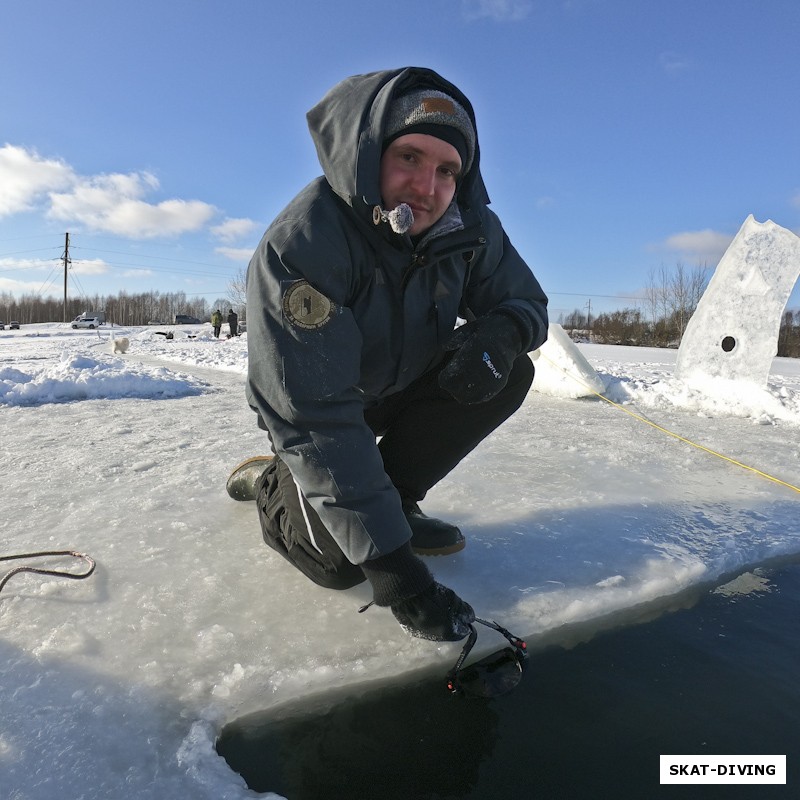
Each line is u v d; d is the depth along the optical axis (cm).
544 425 405
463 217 151
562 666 133
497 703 120
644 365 1161
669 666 133
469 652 130
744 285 477
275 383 124
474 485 252
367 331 145
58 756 99
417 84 138
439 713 117
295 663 125
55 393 517
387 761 106
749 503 240
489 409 174
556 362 542
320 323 124
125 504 219
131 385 555
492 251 167
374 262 140
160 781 96
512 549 185
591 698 122
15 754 98
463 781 101
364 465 124
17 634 132
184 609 145
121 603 147
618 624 151
